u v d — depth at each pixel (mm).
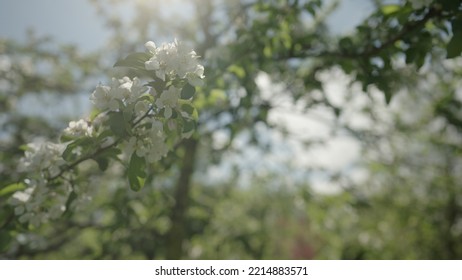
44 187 2373
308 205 7227
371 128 6602
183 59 1877
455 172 9508
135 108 1866
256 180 7773
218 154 6113
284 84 4938
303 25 4316
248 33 3725
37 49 6395
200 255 7617
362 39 3375
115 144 2035
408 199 9992
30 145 2508
